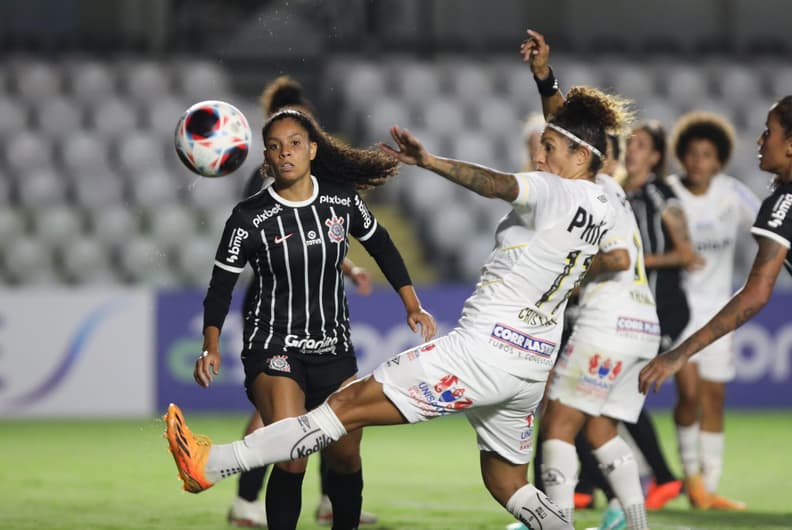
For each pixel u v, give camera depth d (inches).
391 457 1268.5
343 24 2399.1
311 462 1184.8
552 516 626.5
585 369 735.1
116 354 1612.9
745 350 1706.4
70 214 2050.9
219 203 2094.0
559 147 625.9
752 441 1396.4
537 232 592.7
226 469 593.9
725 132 1040.8
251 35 2395.4
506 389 594.2
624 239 738.8
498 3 2476.6
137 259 2012.8
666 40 2481.5
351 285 1744.6
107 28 2406.5
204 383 633.0
